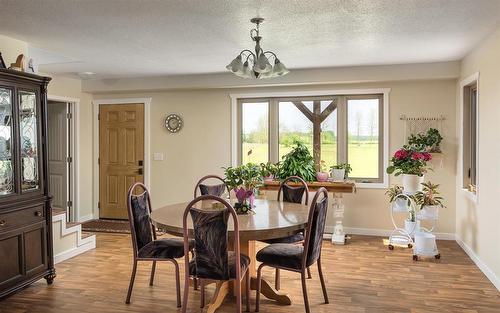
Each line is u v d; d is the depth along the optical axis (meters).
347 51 4.25
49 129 6.26
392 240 4.95
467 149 4.71
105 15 3.04
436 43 3.93
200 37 3.67
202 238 2.64
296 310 3.06
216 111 5.98
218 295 3.04
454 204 5.13
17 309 3.09
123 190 6.43
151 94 6.25
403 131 5.26
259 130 5.88
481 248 3.97
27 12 2.97
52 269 3.63
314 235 2.94
